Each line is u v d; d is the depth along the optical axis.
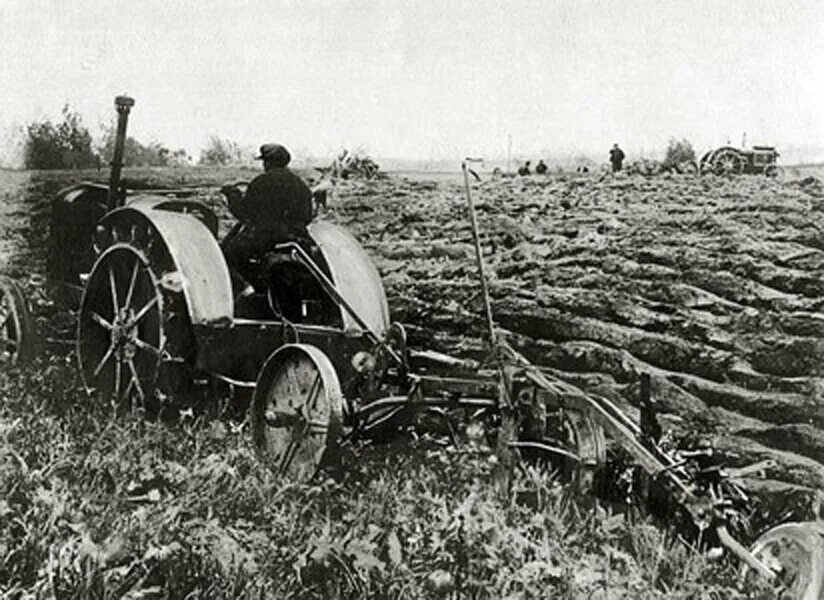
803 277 7.23
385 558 4.20
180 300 6.38
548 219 10.70
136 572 3.85
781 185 11.82
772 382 6.23
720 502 4.61
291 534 4.42
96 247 7.43
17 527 4.14
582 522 4.82
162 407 6.44
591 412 5.20
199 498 4.71
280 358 5.87
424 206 12.04
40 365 7.37
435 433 6.21
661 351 6.81
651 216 10.02
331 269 6.68
